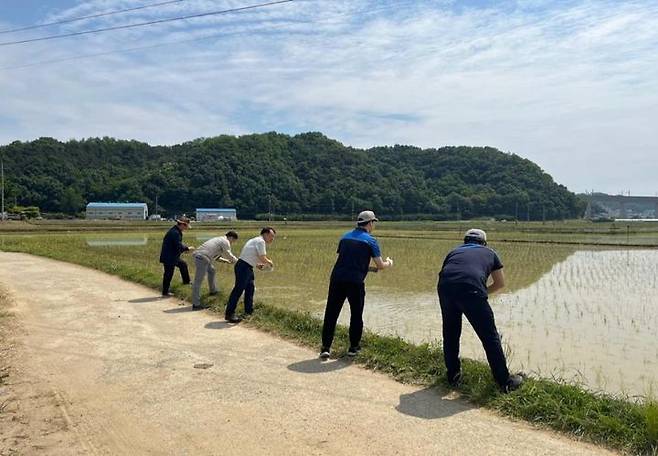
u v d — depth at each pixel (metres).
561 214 125.19
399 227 70.12
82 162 118.81
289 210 107.62
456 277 5.59
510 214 119.44
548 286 17.19
